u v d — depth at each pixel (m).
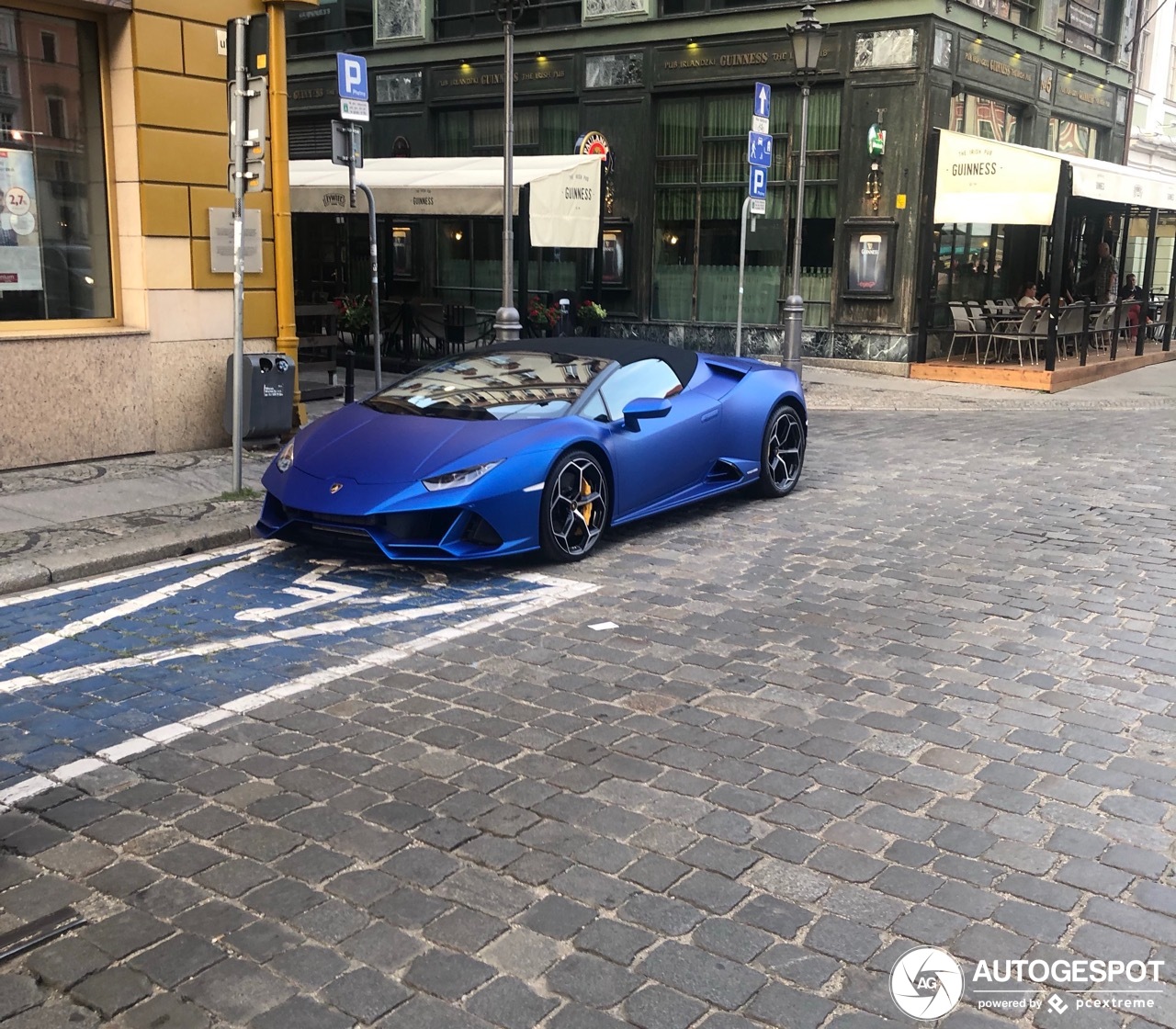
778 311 18.88
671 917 2.98
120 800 3.62
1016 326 17.69
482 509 5.99
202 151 9.29
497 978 2.72
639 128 19.62
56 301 8.86
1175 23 27.17
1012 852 3.34
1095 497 8.55
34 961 2.78
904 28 16.89
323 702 4.44
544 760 3.93
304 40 23.98
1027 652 5.09
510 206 12.58
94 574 6.22
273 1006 2.61
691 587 6.09
